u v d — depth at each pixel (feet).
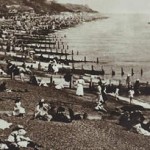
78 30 586.45
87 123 105.09
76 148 82.89
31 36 414.82
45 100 127.75
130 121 107.55
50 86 162.09
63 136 89.20
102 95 143.23
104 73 229.25
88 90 168.25
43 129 91.97
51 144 82.64
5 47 283.18
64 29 583.17
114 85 187.42
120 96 171.63
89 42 430.20
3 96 123.24
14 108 102.83
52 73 200.95
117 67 266.57
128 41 459.32
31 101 122.01
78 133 93.61
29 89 142.41
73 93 154.71
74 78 197.88
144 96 177.88
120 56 326.24
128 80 196.13
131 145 92.79
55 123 99.19
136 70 258.16
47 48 341.62
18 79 162.09
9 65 169.07
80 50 353.92
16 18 633.61
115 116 122.42
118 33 569.64
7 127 89.76
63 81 174.40
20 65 208.74
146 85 187.52
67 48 353.92
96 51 353.72
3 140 78.59
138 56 329.72
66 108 122.62
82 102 139.23
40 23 591.37
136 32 595.06
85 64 267.59
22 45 296.10
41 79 175.52
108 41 451.94
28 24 543.39
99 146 86.89
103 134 97.14
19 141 77.15
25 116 102.89
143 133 105.19
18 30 452.76
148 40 476.54
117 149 87.30
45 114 101.30
